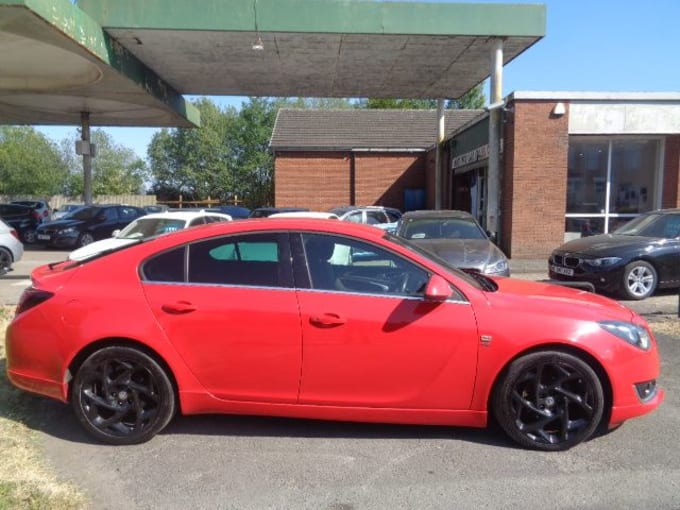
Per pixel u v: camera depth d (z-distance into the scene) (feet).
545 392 12.24
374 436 13.02
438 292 11.77
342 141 89.15
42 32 37.09
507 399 12.16
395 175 88.48
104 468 11.46
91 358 12.32
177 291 12.39
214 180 152.15
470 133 60.90
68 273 12.96
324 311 12.07
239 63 54.54
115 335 12.17
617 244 30.07
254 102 150.71
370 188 88.38
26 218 69.41
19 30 36.65
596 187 49.42
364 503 10.21
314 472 11.34
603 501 10.30
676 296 30.78
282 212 52.85
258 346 12.19
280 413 12.50
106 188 185.16
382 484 10.89
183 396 12.39
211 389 12.42
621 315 12.75
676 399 15.38
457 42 48.16
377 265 12.57
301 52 50.90
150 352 12.36
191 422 13.76
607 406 12.34
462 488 10.75
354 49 50.11
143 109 68.44
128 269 12.69
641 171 49.44
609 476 11.20
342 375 12.16
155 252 12.78
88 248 32.99
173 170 165.68
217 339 12.21
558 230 46.34
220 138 153.28
